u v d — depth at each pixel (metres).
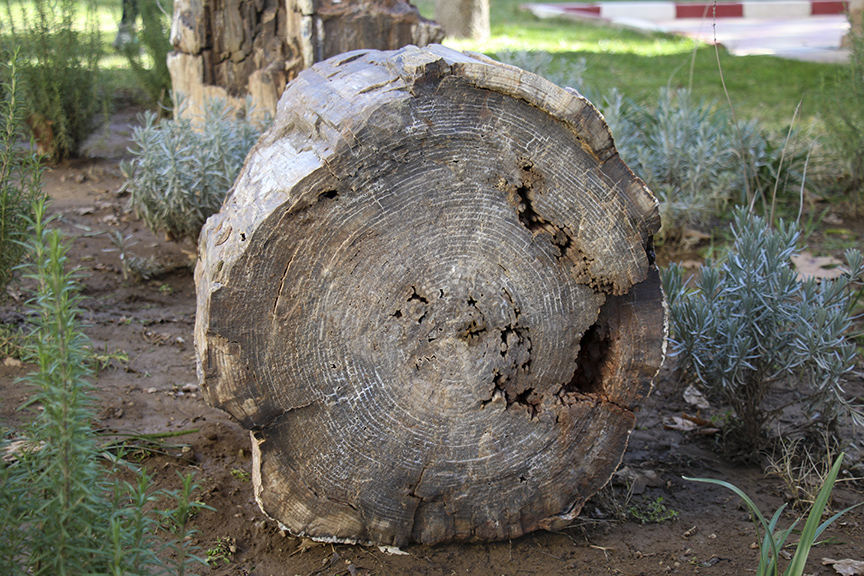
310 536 2.69
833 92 6.93
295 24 5.51
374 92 2.45
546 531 2.90
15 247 3.73
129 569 1.89
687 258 5.44
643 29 14.46
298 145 2.67
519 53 6.28
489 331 2.59
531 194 2.52
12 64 3.62
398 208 2.45
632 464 3.35
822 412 3.39
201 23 5.62
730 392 3.37
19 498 1.96
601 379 2.76
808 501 3.07
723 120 6.00
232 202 2.86
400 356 2.54
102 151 7.53
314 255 2.42
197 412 3.64
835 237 5.73
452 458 2.64
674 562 2.73
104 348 4.12
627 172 2.53
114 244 5.43
